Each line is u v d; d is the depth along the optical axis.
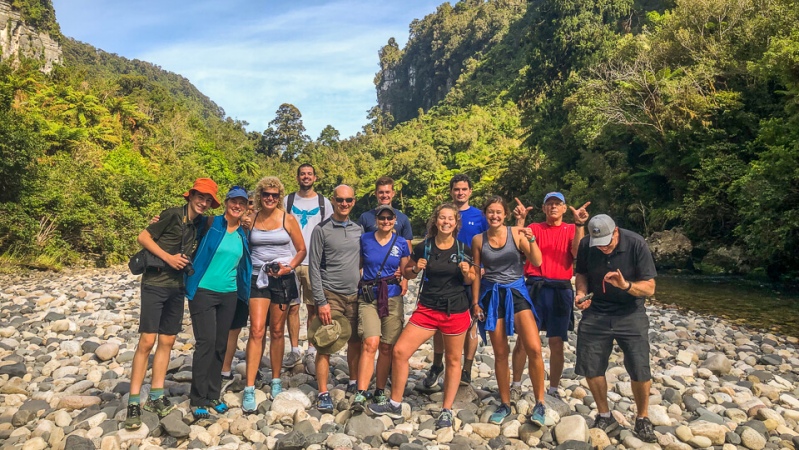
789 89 16.28
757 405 4.68
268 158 113.69
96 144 39.88
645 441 3.90
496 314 4.10
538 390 4.07
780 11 21.17
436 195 66.81
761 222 15.73
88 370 5.38
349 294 4.40
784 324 9.64
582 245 4.02
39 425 3.84
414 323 4.17
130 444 3.63
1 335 6.84
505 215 4.12
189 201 4.04
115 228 20.36
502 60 132.38
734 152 21.34
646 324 3.89
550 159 37.94
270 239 4.36
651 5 61.72
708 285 15.16
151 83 87.38
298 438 3.65
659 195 26.95
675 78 23.86
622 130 27.69
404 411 4.30
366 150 119.12
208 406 4.20
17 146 16.30
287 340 6.93
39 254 17.11
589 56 41.94
